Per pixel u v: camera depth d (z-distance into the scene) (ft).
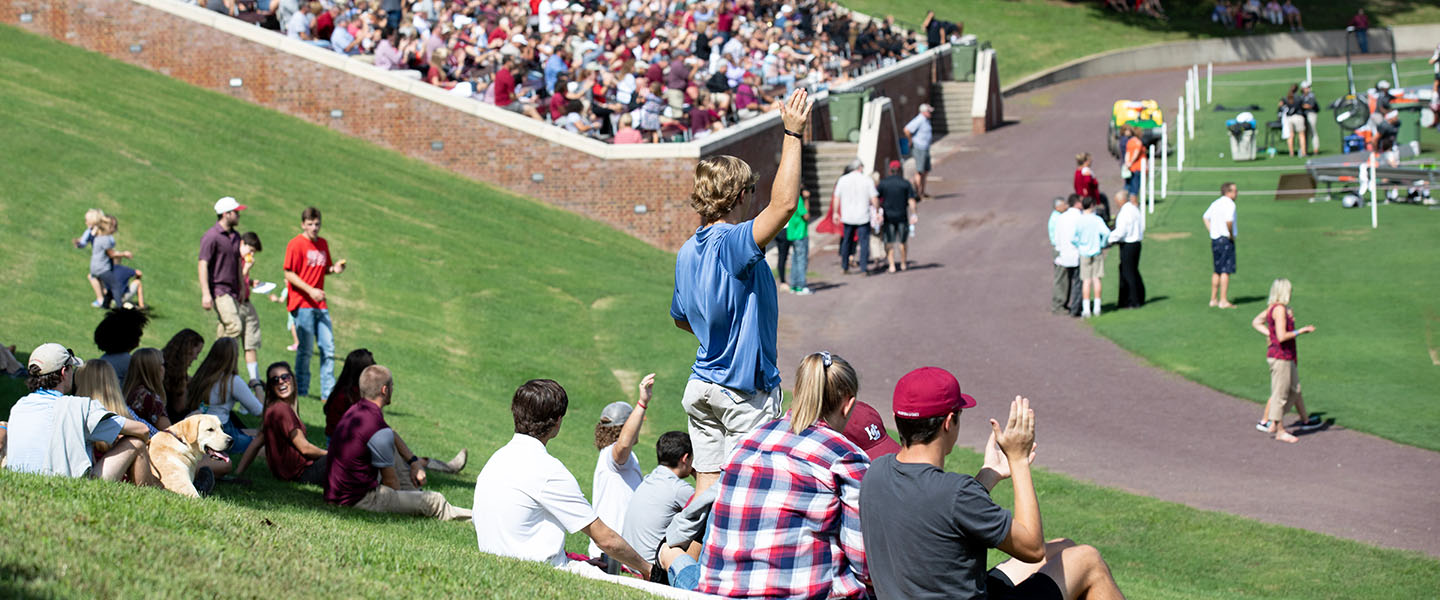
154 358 32.89
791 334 74.43
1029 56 186.70
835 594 18.66
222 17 96.37
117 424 26.27
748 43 130.93
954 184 120.88
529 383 23.95
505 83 98.22
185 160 77.66
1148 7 208.13
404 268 72.08
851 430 23.86
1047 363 66.49
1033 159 130.52
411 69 99.81
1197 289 78.13
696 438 20.54
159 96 90.33
